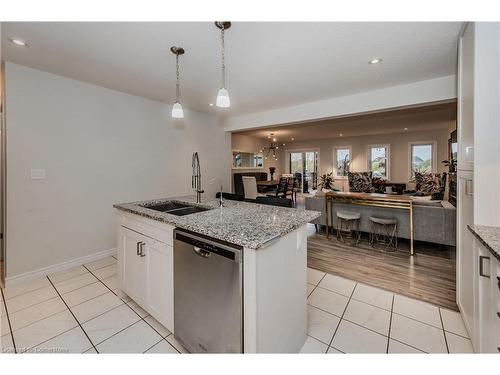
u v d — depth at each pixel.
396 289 2.33
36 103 2.53
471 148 1.50
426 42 1.98
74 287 2.39
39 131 2.56
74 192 2.85
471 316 1.54
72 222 2.85
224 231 1.31
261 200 2.58
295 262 1.52
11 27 1.74
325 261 3.04
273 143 9.52
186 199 2.65
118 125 3.24
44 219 2.63
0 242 2.78
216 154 4.81
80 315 1.93
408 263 2.96
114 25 1.73
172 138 3.96
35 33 1.82
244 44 2.00
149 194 3.64
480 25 1.40
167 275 1.63
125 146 3.33
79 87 2.85
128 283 2.07
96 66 2.44
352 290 2.33
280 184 7.54
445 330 1.73
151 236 1.77
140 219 1.89
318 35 1.88
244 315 1.20
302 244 1.61
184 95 3.41
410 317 1.90
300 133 7.99
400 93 2.97
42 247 2.62
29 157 2.51
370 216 3.77
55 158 2.69
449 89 2.66
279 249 1.34
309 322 1.85
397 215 3.58
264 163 9.62
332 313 1.96
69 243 2.83
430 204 3.41
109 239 3.19
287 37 1.90
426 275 2.62
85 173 2.94
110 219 3.19
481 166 1.40
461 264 1.80
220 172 4.90
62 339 1.66
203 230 1.36
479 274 1.27
